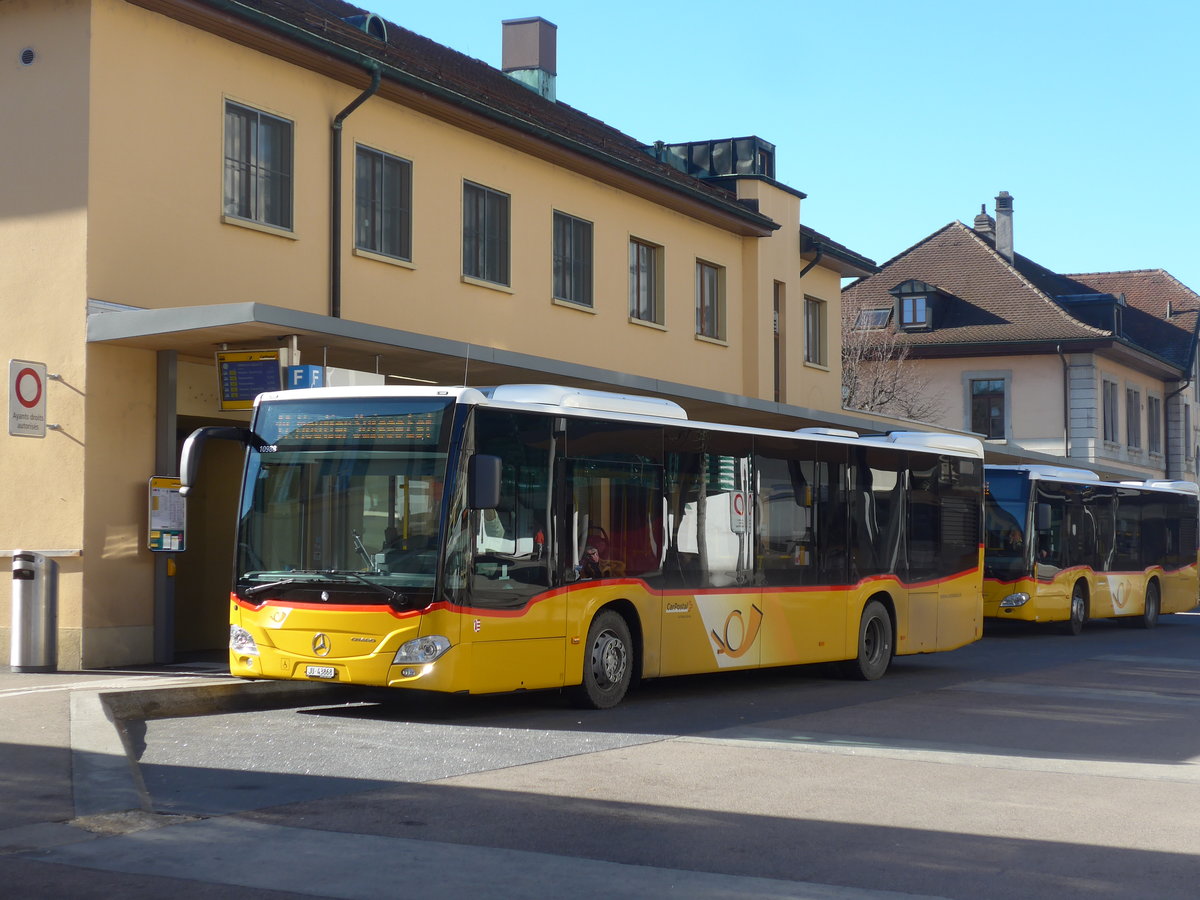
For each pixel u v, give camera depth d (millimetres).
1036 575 26656
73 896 6477
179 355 16609
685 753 10945
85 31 15875
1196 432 64500
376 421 12492
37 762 9500
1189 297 64250
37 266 15984
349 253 19719
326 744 11094
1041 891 6902
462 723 12539
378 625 12023
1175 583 32406
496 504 11992
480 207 22703
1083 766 10820
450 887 6723
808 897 6680
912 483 18734
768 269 31000
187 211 17078
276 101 18562
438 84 20875
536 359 18234
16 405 14539
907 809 8898
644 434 14289
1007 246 59969
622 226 26328
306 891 6613
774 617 15984
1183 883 7105
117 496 15734
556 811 8555
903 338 53844
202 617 18453
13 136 16234
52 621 15273
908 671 19344
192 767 9953
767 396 30797
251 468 12789
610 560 13727
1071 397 52125
